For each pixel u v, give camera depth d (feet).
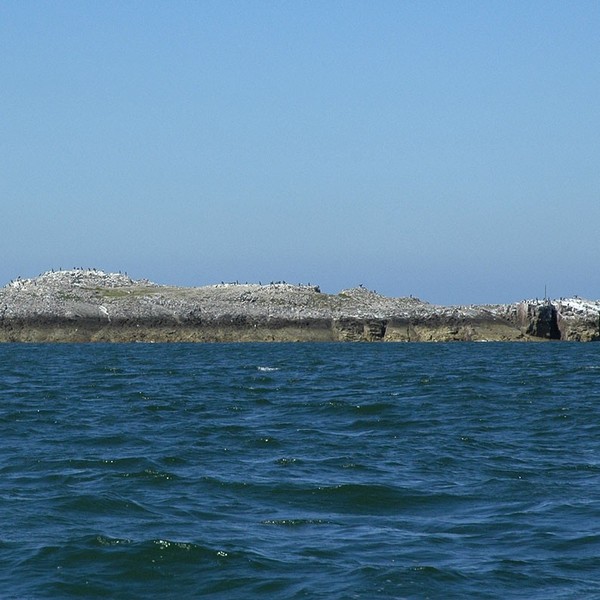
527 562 158.40
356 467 243.40
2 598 142.31
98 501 201.26
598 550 165.17
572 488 216.33
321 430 316.19
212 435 302.86
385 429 319.47
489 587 146.41
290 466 244.63
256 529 180.45
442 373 608.60
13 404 403.95
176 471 237.45
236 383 525.75
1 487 217.56
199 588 147.54
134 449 273.54
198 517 189.78
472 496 208.33
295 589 145.59
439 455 262.26
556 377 572.10
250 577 151.12
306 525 183.83
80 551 163.73
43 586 147.84
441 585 147.02
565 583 148.36
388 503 202.39
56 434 306.76
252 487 216.74
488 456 261.24
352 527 182.60
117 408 386.32
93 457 257.96
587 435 305.94
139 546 165.07
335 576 151.23
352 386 500.74
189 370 648.79
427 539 173.06
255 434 304.09
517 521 185.26
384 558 160.45
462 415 359.05
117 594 145.38
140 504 200.23
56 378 574.56
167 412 372.17
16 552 163.73
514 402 410.72
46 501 201.98
